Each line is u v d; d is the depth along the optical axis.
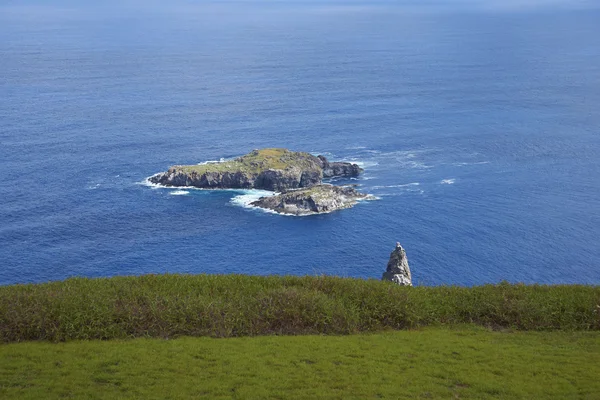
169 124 180.38
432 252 94.06
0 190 119.75
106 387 21.42
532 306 29.09
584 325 28.19
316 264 91.31
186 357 23.92
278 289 30.06
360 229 104.19
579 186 126.00
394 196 120.50
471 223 106.06
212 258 93.56
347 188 121.00
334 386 21.66
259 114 194.88
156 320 27.27
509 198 119.06
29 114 189.62
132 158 144.75
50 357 23.95
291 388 21.50
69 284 31.50
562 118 188.88
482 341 26.47
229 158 145.88
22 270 87.75
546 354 24.77
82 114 192.00
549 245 96.25
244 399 20.59
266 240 100.12
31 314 26.66
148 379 22.00
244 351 24.66
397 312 28.84
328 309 28.48
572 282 83.81
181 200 118.50
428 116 192.75
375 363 23.61
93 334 26.50
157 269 89.62
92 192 121.25
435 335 27.19
